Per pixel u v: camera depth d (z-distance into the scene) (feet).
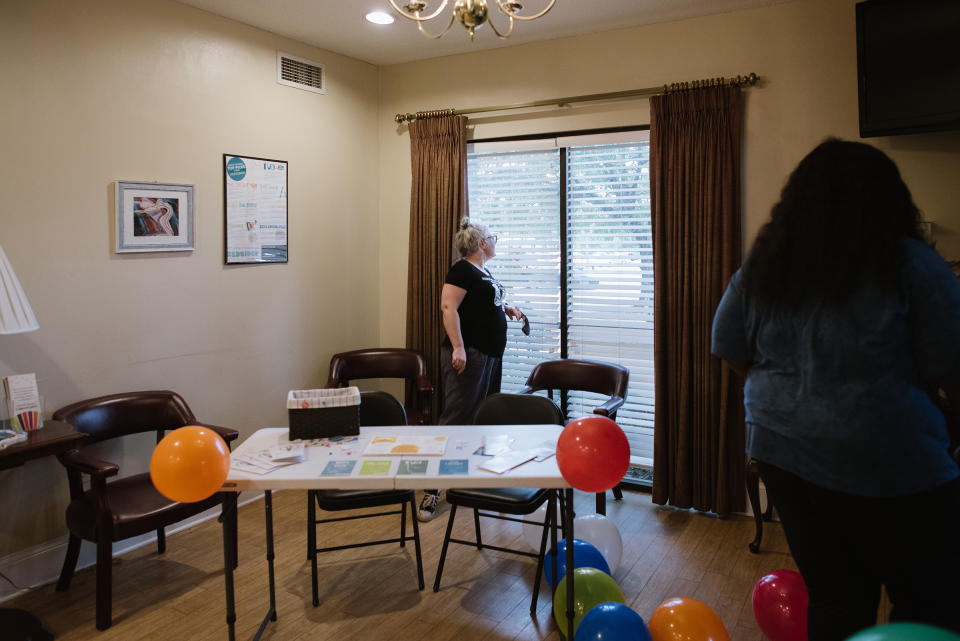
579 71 12.91
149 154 10.78
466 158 13.94
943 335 4.59
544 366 12.78
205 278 11.78
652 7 11.35
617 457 6.71
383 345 15.66
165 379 11.24
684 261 11.79
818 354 4.92
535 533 9.87
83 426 9.60
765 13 11.28
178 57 11.13
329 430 8.43
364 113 14.85
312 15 11.80
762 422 5.32
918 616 4.85
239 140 12.21
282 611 8.80
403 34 12.88
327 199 14.07
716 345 5.89
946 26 9.23
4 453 7.75
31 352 9.47
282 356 13.33
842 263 4.80
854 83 10.77
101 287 10.26
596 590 7.57
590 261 13.51
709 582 9.47
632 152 12.91
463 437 8.51
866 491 4.73
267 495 8.41
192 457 6.57
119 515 8.43
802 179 5.16
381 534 11.18
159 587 9.47
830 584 5.23
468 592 9.27
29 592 9.41
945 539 4.73
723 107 11.37
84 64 9.87
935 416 4.78
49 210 9.58
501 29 12.52
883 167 4.89
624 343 13.33
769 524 11.52
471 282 12.17
